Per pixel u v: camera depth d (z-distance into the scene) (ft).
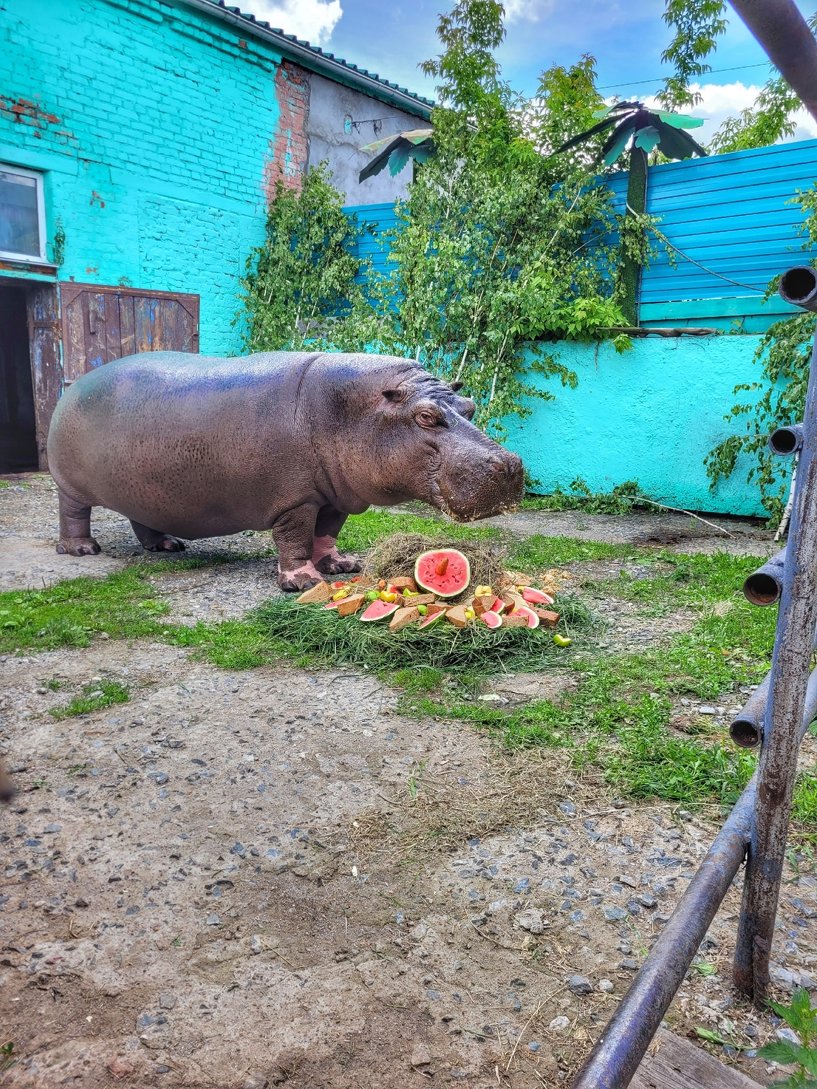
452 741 12.01
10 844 9.34
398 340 35.65
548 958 7.70
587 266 34.94
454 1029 6.88
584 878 8.87
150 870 8.92
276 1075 6.42
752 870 6.64
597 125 33.45
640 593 19.80
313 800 10.37
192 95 40.47
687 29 43.34
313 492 19.03
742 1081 6.15
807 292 5.11
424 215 36.52
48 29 34.60
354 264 42.45
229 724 12.49
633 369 32.96
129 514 21.76
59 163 35.83
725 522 30.94
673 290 33.73
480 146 38.11
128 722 12.50
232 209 43.34
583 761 11.36
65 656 15.25
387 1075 6.45
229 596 19.21
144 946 7.79
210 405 19.10
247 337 44.73
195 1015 6.98
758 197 31.09
